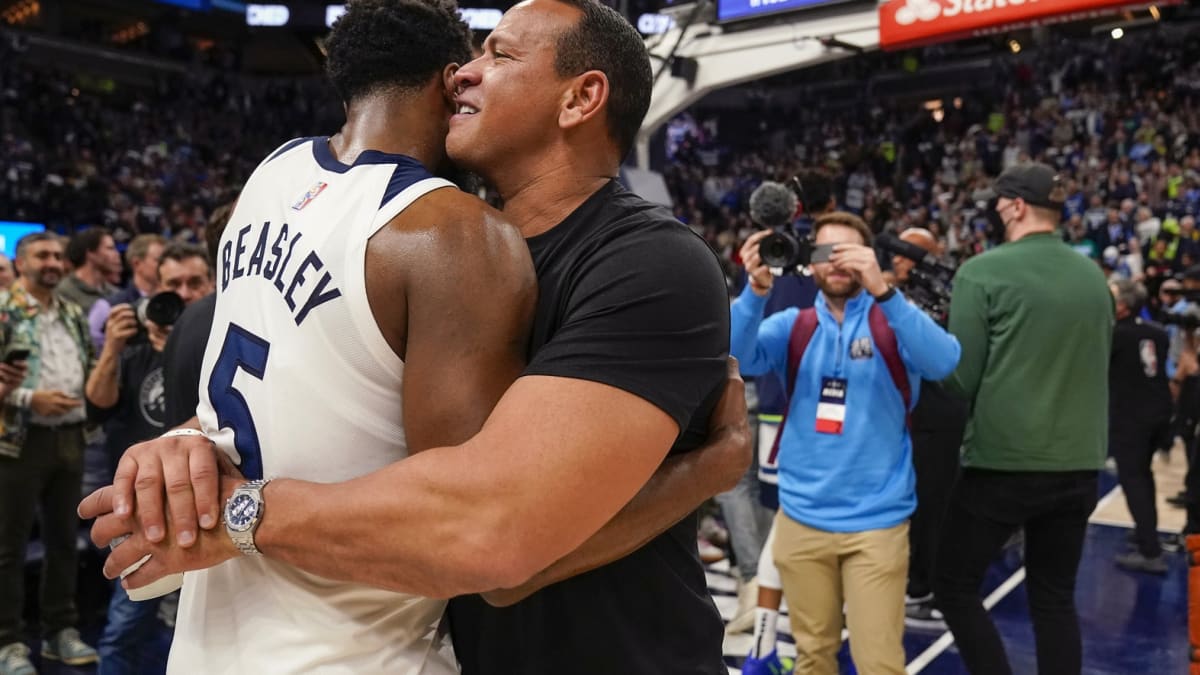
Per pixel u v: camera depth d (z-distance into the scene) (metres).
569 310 1.10
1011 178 2.88
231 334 1.14
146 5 22.61
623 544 1.12
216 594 1.15
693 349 1.08
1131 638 4.12
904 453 2.73
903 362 2.68
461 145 1.21
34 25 21.48
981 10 4.28
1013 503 2.80
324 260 1.06
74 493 3.79
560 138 1.21
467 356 1.02
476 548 0.93
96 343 4.33
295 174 1.18
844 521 2.67
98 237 4.81
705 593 1.30
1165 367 5.11
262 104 23.03
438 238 1.03
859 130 21.14
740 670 3.65
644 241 1.11
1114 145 16.30
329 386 1.06
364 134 1.19
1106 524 6.09
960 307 2.85
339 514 0.97
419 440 1.04
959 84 21.81
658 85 5.30
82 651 3.73
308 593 1.10
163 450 1.06
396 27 1.19
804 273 2.77
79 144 18.30
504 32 1.21
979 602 2.92
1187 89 16.89
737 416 1.25
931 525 4.20
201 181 19.12
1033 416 2.74
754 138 23.39
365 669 1.11
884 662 2.61
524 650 1.20
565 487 0.95
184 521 1.01
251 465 1.11
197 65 23.53
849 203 16.83
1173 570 5.10
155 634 3.94
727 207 19.17
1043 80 19.55
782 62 4.93
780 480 2.85
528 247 1.19
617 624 1.19
